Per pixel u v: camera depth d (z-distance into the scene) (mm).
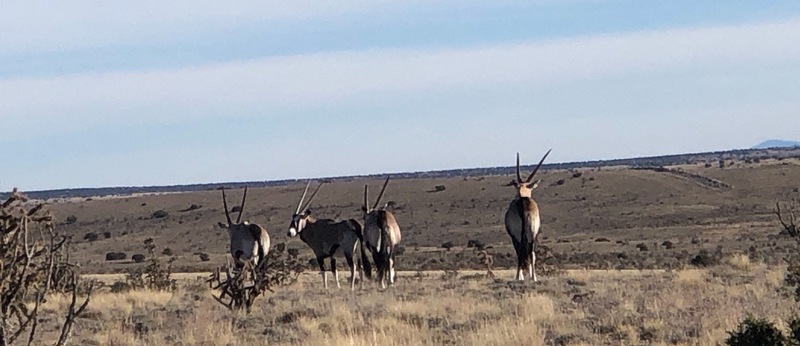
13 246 13398
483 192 121062
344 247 31797
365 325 20625
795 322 15109
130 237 109312
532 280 29656
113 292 32156
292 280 33844
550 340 18656
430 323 21062
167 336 20578
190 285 36500
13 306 13367
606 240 90938
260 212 116688
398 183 134125
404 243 96125
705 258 42344
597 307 22797
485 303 23578
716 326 19031
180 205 126312
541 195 120500
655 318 20469
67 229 117125
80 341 20125
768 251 57531
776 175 123562
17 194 13430
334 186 135000
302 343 18734
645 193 117500
